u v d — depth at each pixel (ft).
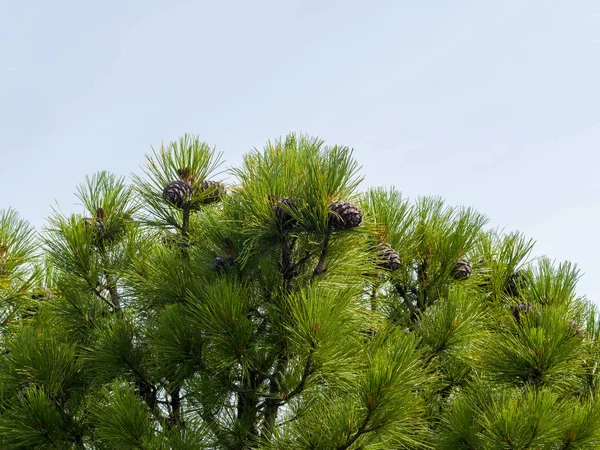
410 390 10.62
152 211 14.02
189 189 13.53
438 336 13.75
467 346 14.06
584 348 13.79
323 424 11.03
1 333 14.97
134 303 13.91
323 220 11.20
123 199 14.99
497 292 16.33
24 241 14.94
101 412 11.86
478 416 12.65
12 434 12.35
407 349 10.64
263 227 11.73
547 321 13.09
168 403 13.52
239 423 12.47
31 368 12.62
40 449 12.49
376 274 15.08
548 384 13.02
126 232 14.93
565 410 12.12
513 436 11.43
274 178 11.78
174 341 11.87
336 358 10.78
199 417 12.93
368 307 13.65
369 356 11.49
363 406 10.46
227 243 12.76
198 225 13.94
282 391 11.78
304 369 11.06
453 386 15.53
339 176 11.27
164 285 13.06
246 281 12.59
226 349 11.14
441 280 15.65
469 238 15.76
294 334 11.02
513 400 12.37
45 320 15.40
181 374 12.25
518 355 13.12
